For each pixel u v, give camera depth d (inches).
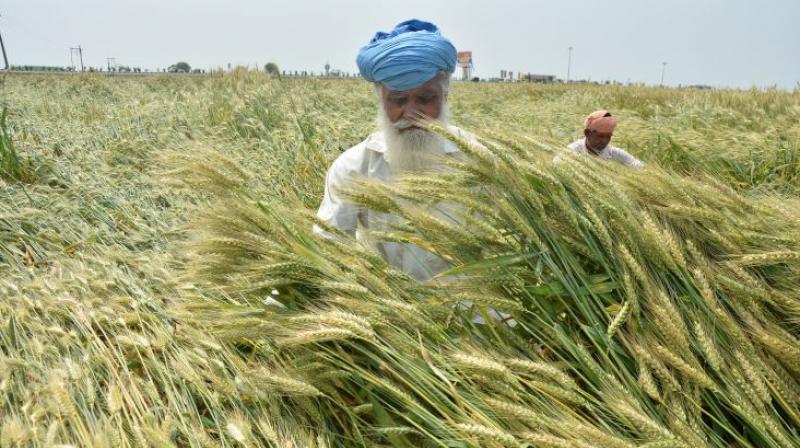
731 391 59.9
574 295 68.4
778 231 74.6
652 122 390.9
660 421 59.7
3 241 154.6
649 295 67.1
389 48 97.7
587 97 660.1
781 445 56.1
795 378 63.4
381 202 79.3
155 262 124.0
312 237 81.2
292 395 69.7
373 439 68.4
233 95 437.7
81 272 115.2
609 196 73.8
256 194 94.3
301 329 71.7
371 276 74.5
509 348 68.6
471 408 61.1
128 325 95.6
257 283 75.5
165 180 89.5
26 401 76.2
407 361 67.8
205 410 78.0
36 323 94.9
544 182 74.4
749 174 264.8
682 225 75.9
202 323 78.7
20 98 483.8
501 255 71.1
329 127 307.6
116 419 67.3
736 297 68.1
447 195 75.9
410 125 102.9
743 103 550.9
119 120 349.4
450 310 71.5
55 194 195.3
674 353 64.4
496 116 484.1
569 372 69.1
